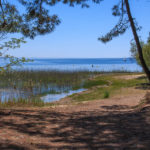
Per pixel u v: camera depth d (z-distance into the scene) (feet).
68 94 60.54
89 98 51.08
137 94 46.83
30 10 26.63
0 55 19.07
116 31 31.65
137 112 20.77
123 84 72.18
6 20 20.31
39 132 13.88
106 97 47.93
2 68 19.02
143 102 26.76
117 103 34.63
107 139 12.35
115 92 55.83
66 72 106.93
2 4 23.70
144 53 70.08
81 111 25.13
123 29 31.30
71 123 16.97
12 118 17.46
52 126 15.75
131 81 78.13
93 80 89.66
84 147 11.11
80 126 15.94
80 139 12.59
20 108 25.91
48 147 11.01
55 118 19.15
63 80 84.33
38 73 94.89
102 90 62.80
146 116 17.76
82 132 14.19
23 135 12.78
